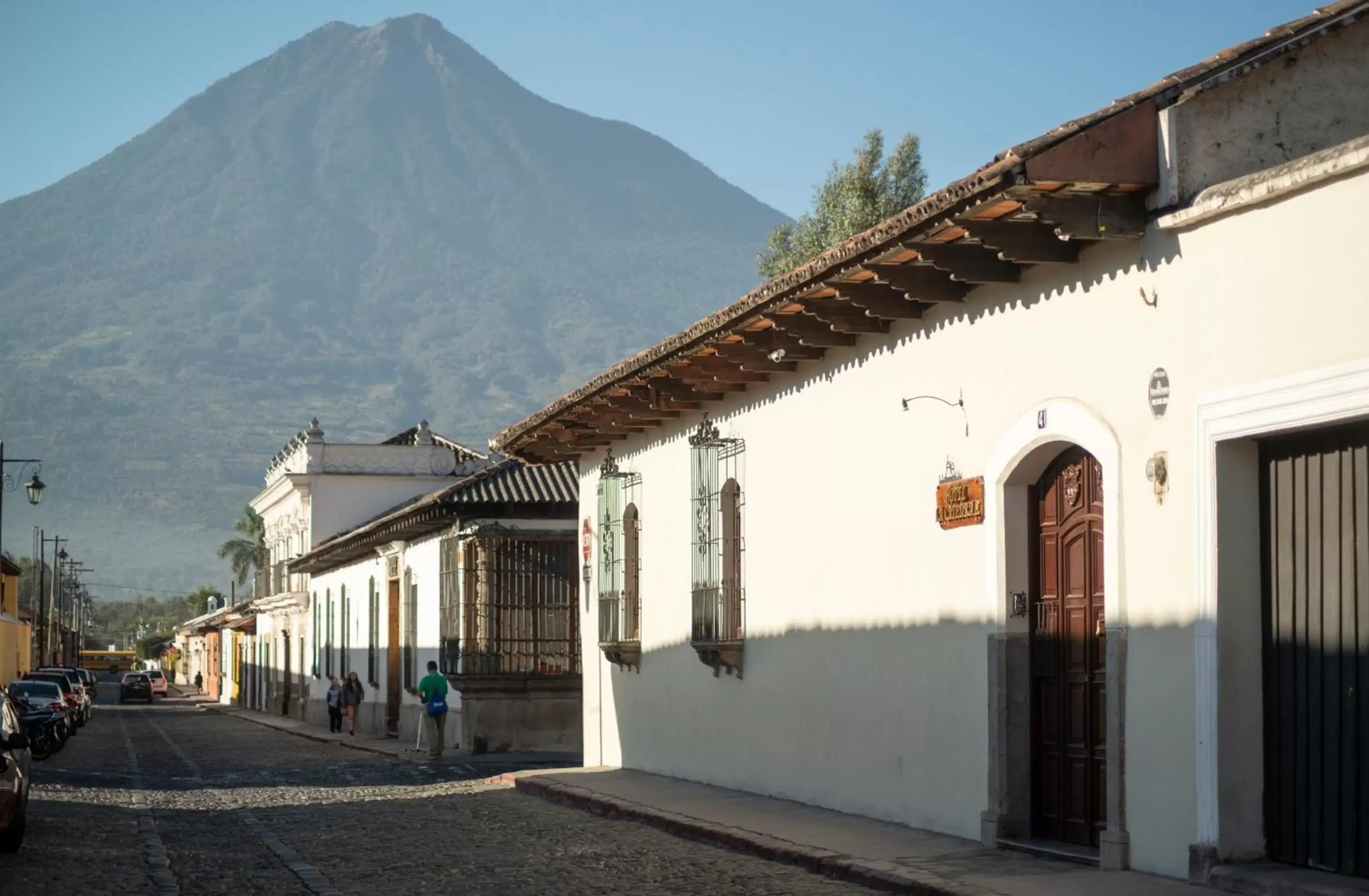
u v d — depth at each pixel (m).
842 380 15.95
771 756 17.69
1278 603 10.34
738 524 18.86
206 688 112.56
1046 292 12.26
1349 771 9.70
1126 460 11.27
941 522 13.79
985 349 13.16
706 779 19.70
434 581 33.81
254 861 13.84
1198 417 10.50
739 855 13.72
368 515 53.50
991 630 12.97
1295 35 10.88
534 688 30.08
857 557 15.55
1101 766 12.01
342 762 30.50
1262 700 10.42
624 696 22.95
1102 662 12.02
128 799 20.62
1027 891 10.40
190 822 17.70
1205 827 10.36
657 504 21.72
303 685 56.28
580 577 25.47
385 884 12.21
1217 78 10.72
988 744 13.01
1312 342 9.58
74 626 132.88
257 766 29.33
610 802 17.69
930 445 14.10
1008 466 12.74
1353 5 10.91
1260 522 10.48
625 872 12.66
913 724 14.38
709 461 19.69
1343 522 9.79
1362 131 11.13
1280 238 9.84
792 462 17.20
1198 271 10.55
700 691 19.98
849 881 11.91
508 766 27.05
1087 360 11.73
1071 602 12.45
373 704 41.44
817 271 13.47
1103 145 10.71
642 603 22.23
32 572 129.75
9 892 11.70
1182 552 10.68
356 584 45.06
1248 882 9.90
